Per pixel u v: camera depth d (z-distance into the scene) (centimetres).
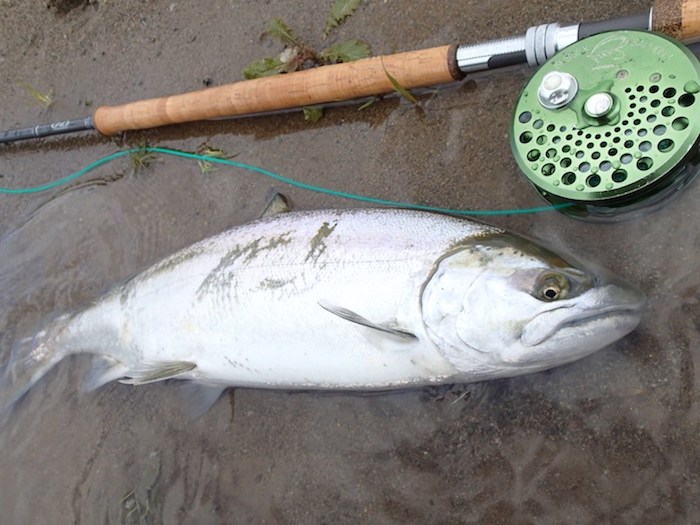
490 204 58
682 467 50
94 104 75
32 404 68
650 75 49
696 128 47
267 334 56
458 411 56
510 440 55
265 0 68
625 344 53
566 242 55
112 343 64
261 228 58
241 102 64
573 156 50
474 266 51
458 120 59
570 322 49
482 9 60
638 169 48
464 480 55
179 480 63
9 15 79
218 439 63
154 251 69
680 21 49
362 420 59
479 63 55
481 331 50
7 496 67
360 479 58
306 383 56
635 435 52
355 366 54
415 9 62
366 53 63
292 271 55
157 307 60
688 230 52
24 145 76
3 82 79
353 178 62
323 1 65
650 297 52
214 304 58
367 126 62
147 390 65
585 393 53
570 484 53
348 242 54
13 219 75
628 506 51
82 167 73
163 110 67
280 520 60
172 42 72
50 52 77
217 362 58
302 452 60
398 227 54
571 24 53
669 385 51
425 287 52
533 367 51
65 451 66
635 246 53
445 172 59
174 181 69
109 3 75
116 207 71
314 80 61
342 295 53
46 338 67
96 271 70
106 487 65
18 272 73
